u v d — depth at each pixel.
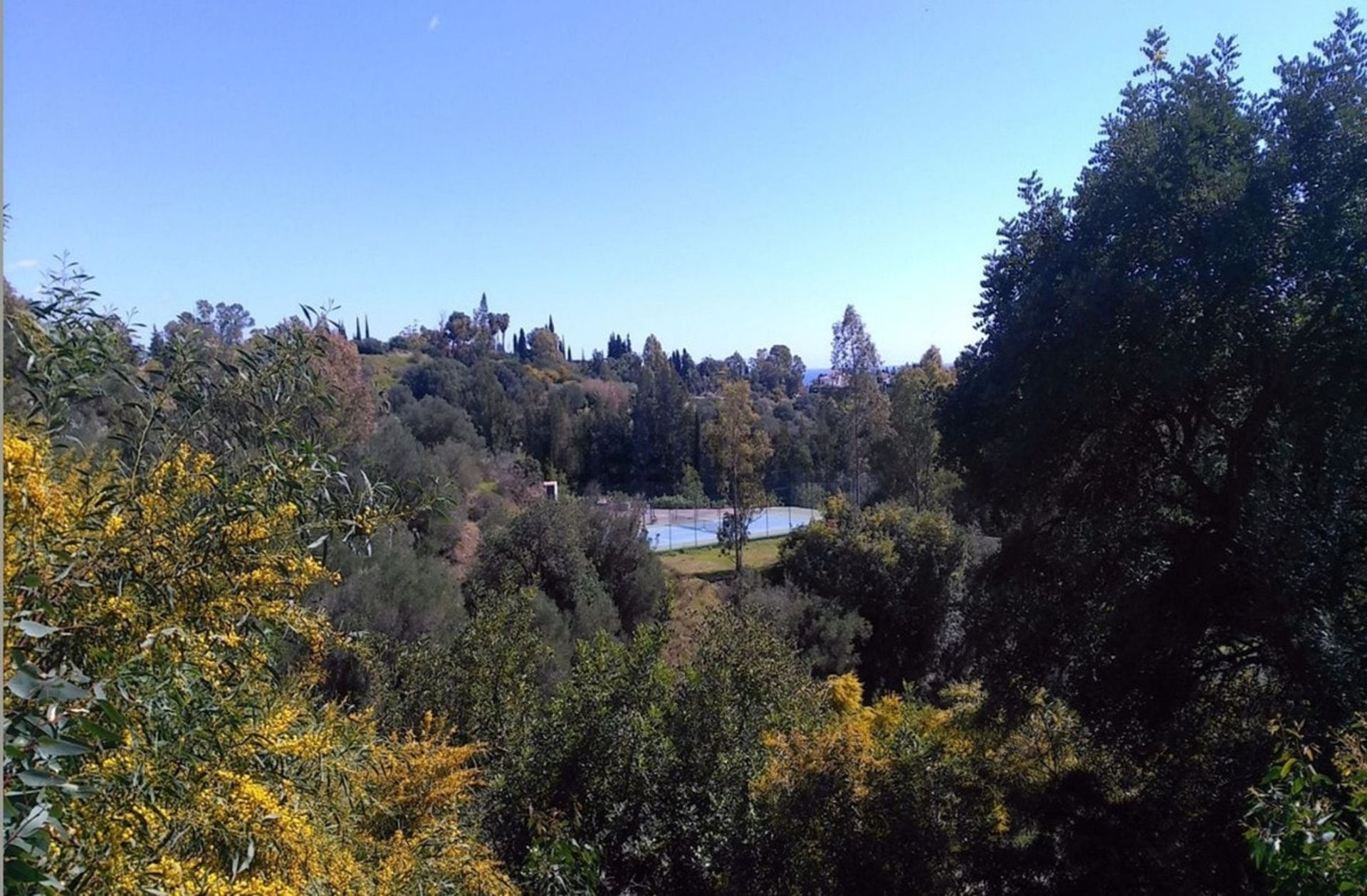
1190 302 7.54
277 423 2.84
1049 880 7.22
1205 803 7.11
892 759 6.44
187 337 2.75
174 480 2.50
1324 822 2.63
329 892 3.31
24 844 1.45
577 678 8.02
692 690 7.37
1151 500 8.71
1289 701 6.47
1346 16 7.21
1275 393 7.45
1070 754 8.50
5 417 2.22
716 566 26.89
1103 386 7.75
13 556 1.93
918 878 5.92
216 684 2.64
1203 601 7.74
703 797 6.89
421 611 12.19
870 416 31.64
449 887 4.34
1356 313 6.69
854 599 19.20
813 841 6.08
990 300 9.31
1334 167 7.02
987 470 9.34
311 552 3.13
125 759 2.12
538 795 7.00
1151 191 7.61
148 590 2.31
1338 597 6.06
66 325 2.41
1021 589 9.02
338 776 3.68
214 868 2.63
